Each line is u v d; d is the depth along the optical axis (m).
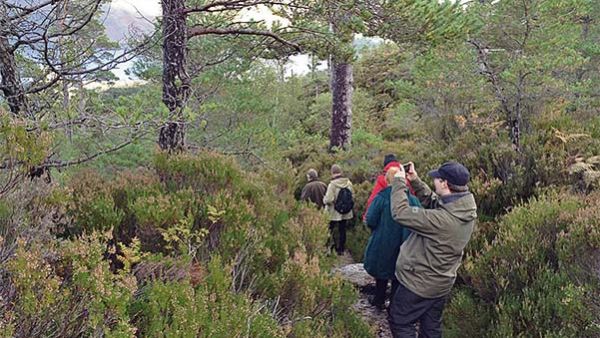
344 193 7.74
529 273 4.21
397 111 14.18
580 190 5.70
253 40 6.97
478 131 8.59
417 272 3.97
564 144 6.62
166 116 4.04
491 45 7.88
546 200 5.24
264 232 4.27
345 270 6.71
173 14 5.20
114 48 4.59
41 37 3.91
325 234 5.14
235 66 7.42
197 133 7.61
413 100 11.23
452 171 3.85
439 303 4.11
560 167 6.07
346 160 11.36
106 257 3.36
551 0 6.83
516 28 7.40
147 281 2.70
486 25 7.46
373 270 5.23
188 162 4.98
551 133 6.99
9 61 3.94
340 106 12.56
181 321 2.33
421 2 5.30
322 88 23.78
